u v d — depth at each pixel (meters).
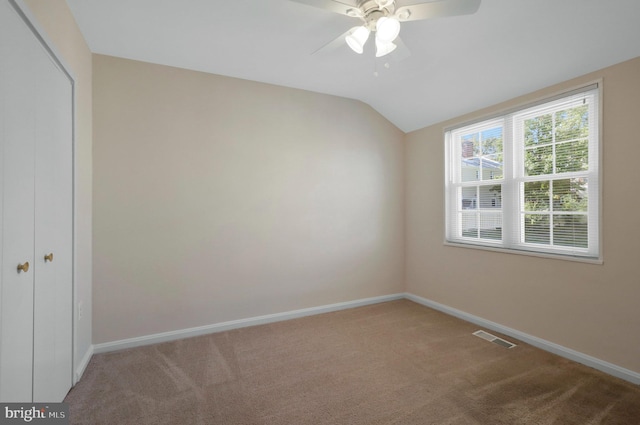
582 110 2.22
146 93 2.52
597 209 2.12
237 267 2.86
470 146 3.10
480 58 2.36
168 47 2.32
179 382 1.94
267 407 1.70
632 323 1.92
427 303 3.50
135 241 2.47
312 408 1.70
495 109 2.78
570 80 2.24
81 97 2.07
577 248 2.25
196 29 2.09
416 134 3.67
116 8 1.85
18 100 1.23
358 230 3.51
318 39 2.24
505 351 2.37
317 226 3.26
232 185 2.84
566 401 1.74
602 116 2.05
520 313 2.57
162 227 2.56
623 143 1.96
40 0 1.44
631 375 1.91
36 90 1.38
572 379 1.96
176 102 2.62
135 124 2.47
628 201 1.94
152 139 2.53
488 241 2.91
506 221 2.72
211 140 2.75
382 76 2.84
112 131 2.40
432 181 3.46
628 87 1.93
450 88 2.82
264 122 2.98
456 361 2.21
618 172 1.98
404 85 3.00
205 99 2.73
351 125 3.45
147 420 1.59
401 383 1.93
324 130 3.29
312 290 3.23
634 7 1.66
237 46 2.32
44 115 1.47
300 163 3.16
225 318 2.80
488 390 1.86
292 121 3.12
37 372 1.39
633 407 1.68
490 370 2.09
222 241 2.79
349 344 2.50
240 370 2.09
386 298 3.69
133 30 2.09
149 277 2.52
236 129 2.86
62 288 1.70
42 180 1.45
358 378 2.00
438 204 3.38
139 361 2.21
